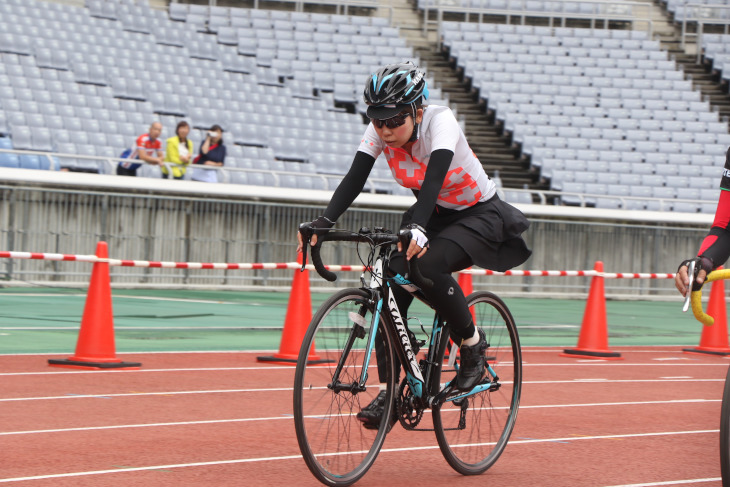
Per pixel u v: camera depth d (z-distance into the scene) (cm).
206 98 2283
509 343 532
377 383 454
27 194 1595
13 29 2245
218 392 721
